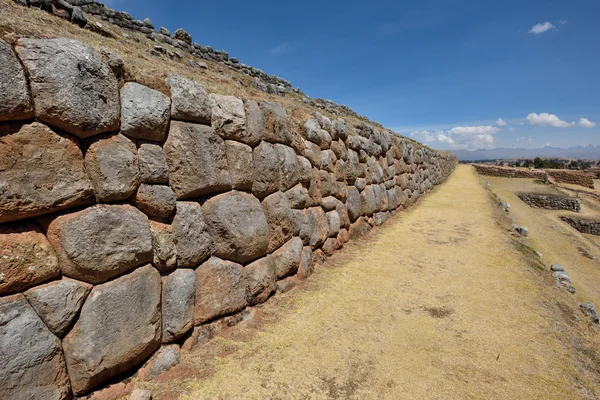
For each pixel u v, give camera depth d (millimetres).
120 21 7785
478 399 2752
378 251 6508
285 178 4621
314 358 3170
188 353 3039
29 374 1926
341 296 4492
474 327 3840
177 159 3008
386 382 2900
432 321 3947
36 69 2033
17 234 1974
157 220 2869
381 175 8766
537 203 22000
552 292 4984
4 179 1876
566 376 3080
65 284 2150
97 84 2355
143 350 2607
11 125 1934
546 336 3711
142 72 2838
